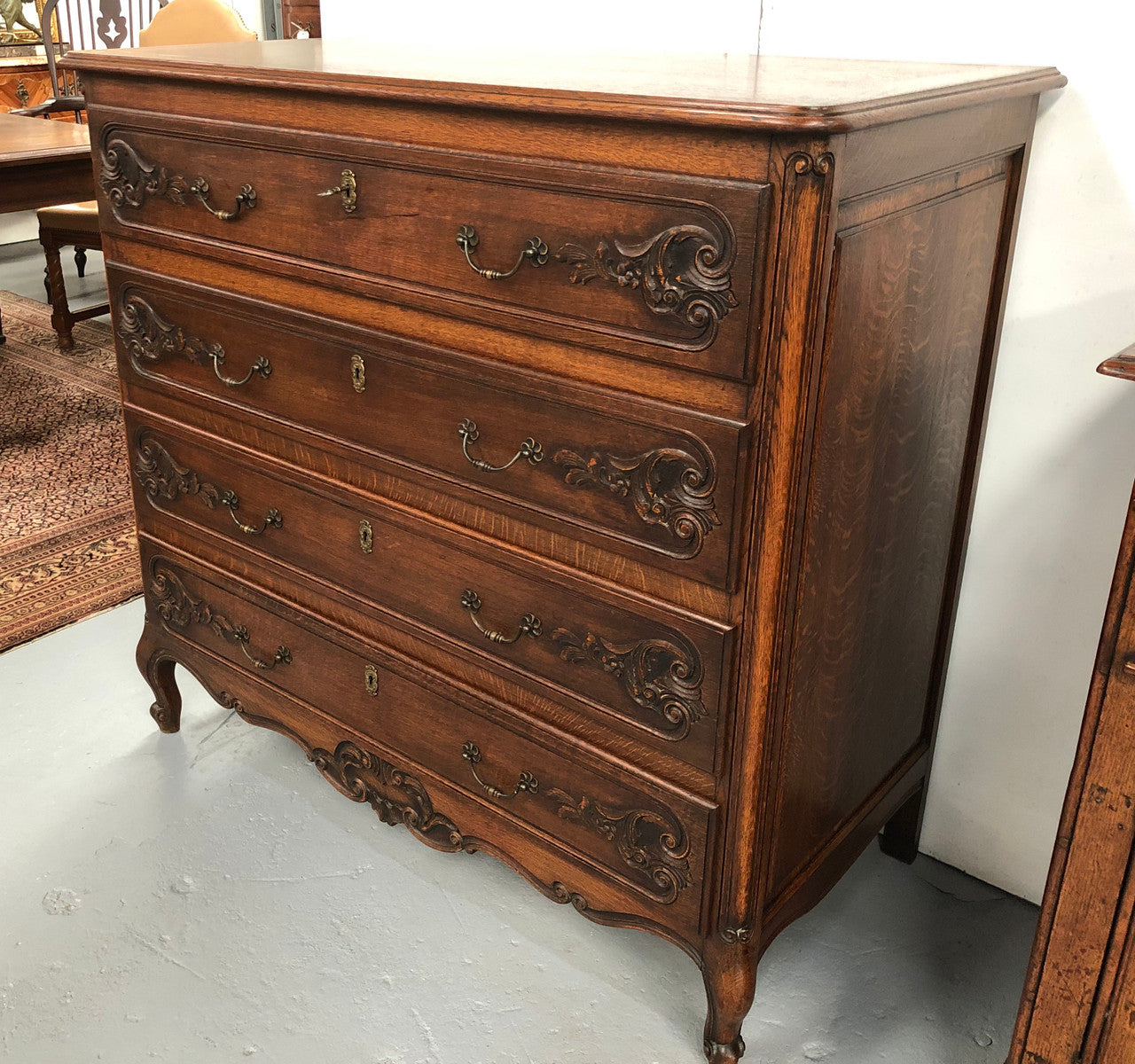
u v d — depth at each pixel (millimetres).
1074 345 1474
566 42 1800
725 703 1225
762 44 1620
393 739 1658
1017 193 1406
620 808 1388
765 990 1578
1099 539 1524
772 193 998
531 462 1294
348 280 1376
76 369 3871
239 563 1774
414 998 1550
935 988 1585
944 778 1790
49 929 1651
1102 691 1064
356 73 1278
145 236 1614
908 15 1483
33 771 1999
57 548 2744
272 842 1847
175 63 1442
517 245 1193
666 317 1107
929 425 1403
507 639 1418
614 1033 1503
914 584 1521
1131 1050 1174
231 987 1562
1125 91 1350
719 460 1124
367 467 1495
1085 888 1142
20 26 5656
